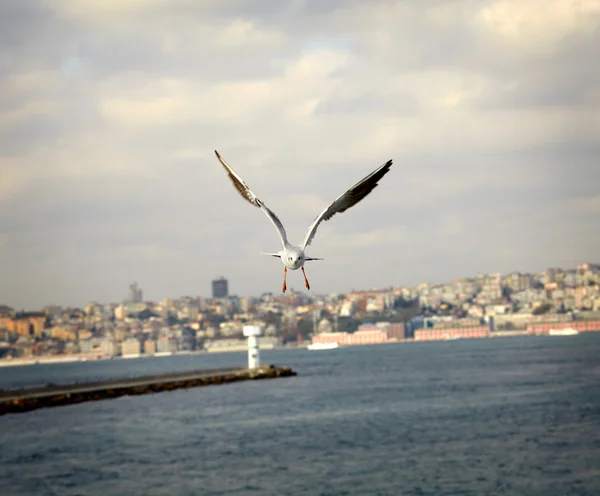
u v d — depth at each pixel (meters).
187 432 71.12
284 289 15.12
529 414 76.00
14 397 98.38
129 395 110.12
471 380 130.12
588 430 63.91
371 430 69.44
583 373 131.50
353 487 47.28
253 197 15.48
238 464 54.94
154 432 71.44
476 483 47.47
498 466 51.59
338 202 15.09
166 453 60.22
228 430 72.00
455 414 79.06
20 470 55.09
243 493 46.53
